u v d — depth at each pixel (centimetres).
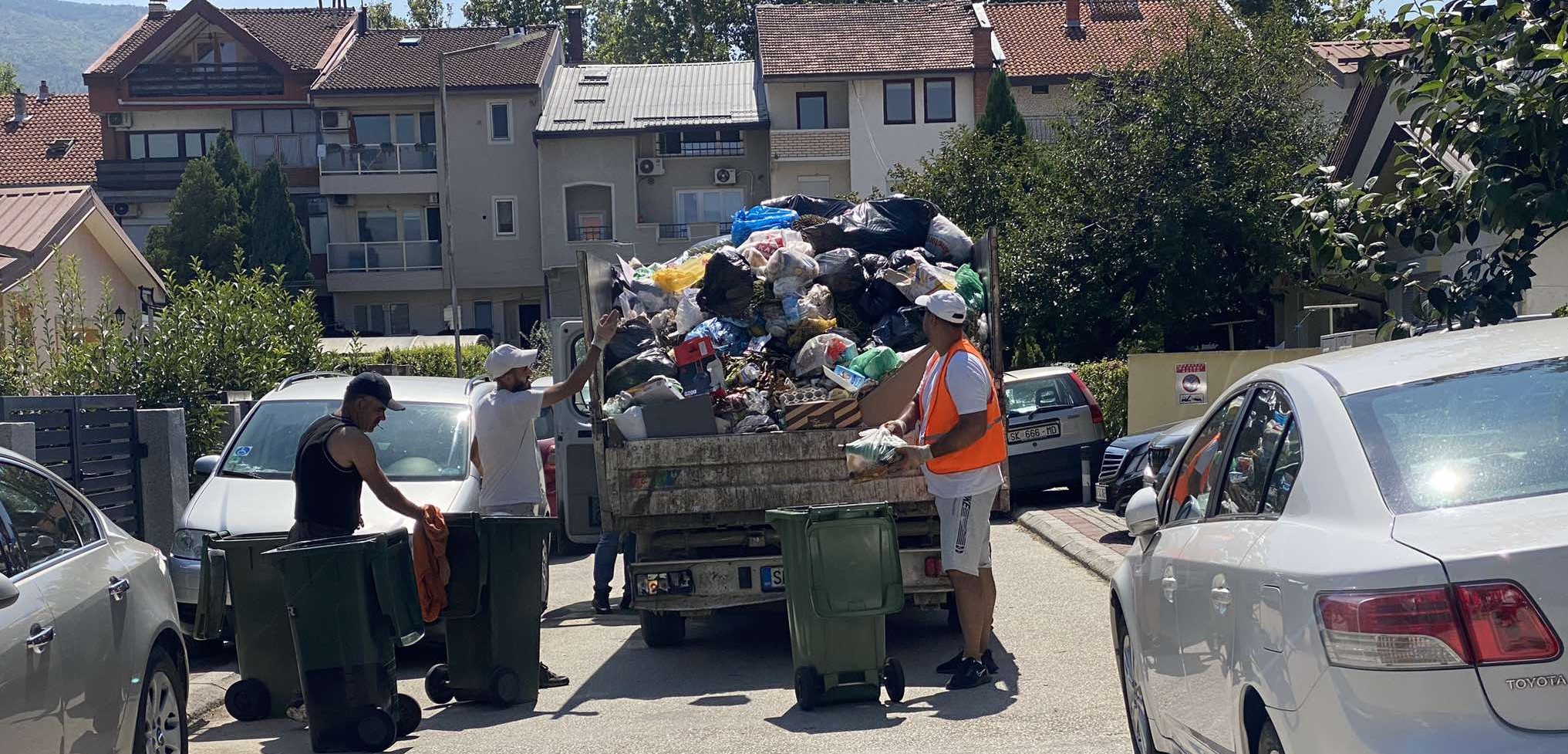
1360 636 367
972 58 4647
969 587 806
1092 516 1612
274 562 714
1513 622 352
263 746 751
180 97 5178
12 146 5438
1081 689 786
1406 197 940
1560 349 454
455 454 1112
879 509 784
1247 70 2675
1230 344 2997
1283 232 2523
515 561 823
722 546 929
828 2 7075
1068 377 1878
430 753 712
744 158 4884
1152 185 2694
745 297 1008
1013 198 3216
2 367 1479
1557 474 393
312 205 5244
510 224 5041
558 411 1532
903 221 1095
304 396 1184
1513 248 908
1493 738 350
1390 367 465
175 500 1227
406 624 750
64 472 1089
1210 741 490
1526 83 841
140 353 1449
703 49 7250
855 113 4681
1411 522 387
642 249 4900
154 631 623
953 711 753
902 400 901
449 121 5016
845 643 773
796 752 674
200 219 4669
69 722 527
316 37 5466
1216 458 543
